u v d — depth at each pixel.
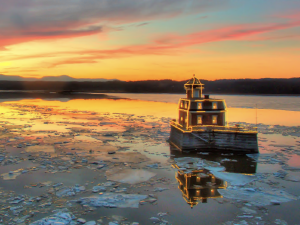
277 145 58.16
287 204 30.05
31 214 27.69
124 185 35.75
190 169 41.59
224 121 52.31
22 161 46.00
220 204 30.16
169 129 80.06
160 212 28.36
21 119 103.19
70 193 32.75
